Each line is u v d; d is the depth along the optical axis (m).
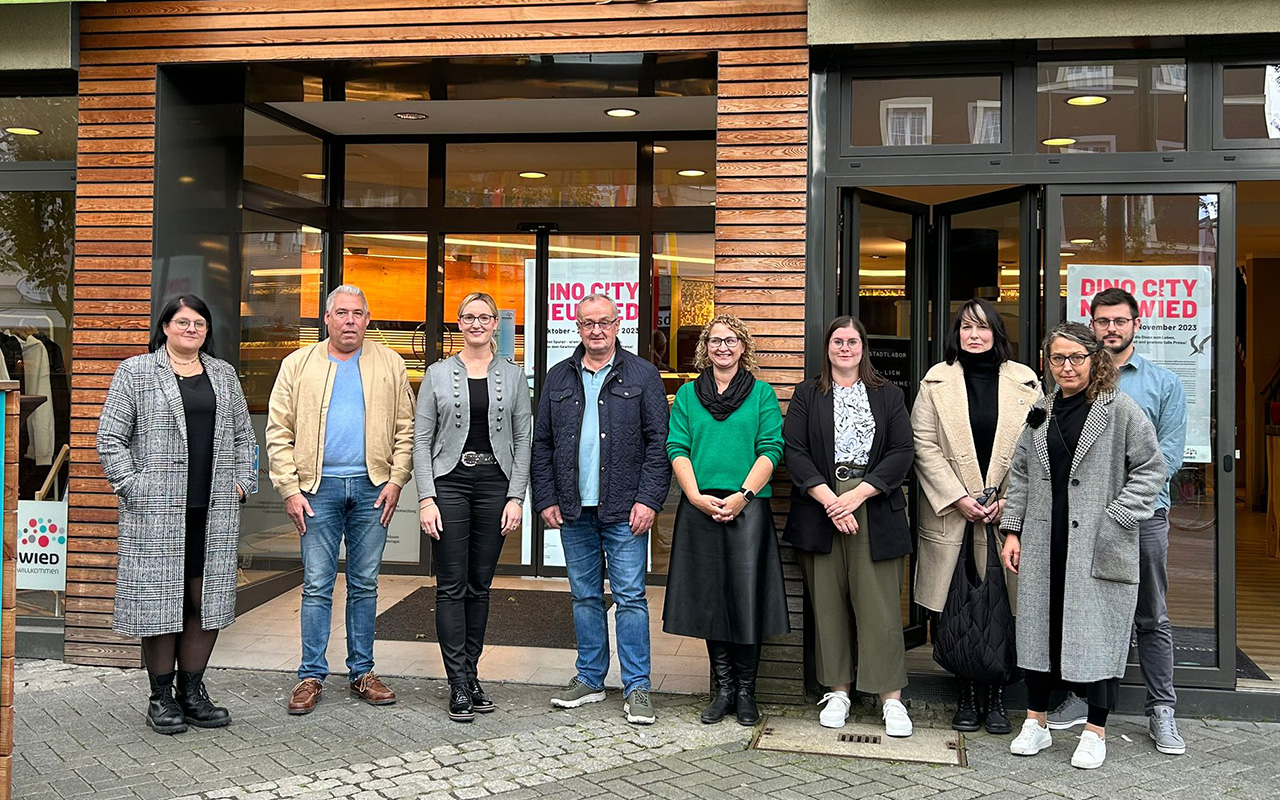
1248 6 4.51
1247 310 13.32
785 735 4.37
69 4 5.25
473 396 4.64
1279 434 8.84
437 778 3.84
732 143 4.87
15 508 3.36
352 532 4.79
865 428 4.45
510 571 7.36
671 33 4.93
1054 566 4.11
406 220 7.30
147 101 5.28
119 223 5.29
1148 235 4.79
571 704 4.69
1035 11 4.62
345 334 4.72
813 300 4.83
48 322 5.62
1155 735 4.27
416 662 5.36
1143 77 4.80
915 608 5.12
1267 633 5.91
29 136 5.59
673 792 3.74
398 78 5.48
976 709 4.50
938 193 5.24
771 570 4.47
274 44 5.20
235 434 4.56
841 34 4.73
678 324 7.09
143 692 4.88
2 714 3.33
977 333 4.48
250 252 6.19
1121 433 4.02
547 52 5.01
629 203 7.11
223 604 4.43
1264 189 7.82
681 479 4.46
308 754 4.07
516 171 7.24
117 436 4.25
